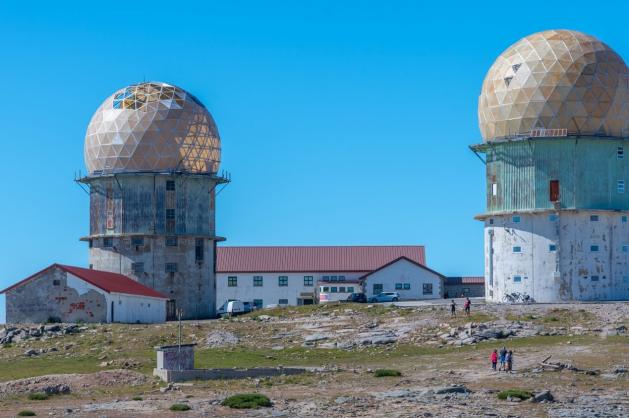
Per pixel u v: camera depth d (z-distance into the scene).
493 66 103.38
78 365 75.94
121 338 86.94
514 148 100.81
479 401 56.09
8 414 54.03
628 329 80.56
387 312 92.50
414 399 56.84
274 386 62.59
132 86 117.12
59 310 99.12
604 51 99.94
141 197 114.12
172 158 114.12
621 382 61.78
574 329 81.44
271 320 93.06
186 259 114.75
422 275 127.81
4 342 88.62
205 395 59.47
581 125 98.75
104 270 114.06
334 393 59.38
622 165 100.06
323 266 134.00
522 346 76.31
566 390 59.41
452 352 76.62
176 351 66.88
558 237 99.06
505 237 101.25
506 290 101.19
